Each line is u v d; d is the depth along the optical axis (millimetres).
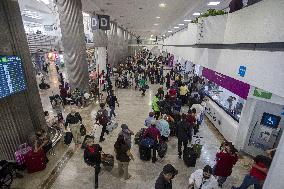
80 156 7066
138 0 10805
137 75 16594
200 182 4145
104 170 6316
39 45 18109
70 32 10969
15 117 6641
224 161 5262
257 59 5602
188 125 6656
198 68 15148
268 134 6680
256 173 4879
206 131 9023
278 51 4711
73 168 6449
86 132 8688
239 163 6785
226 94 9195
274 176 3805
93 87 13703
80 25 11305
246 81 6180
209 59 9719
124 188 5605
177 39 24047
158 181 3639
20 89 6535
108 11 14500
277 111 6473
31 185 5703
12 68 6156
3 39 6098
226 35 7652
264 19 5281
